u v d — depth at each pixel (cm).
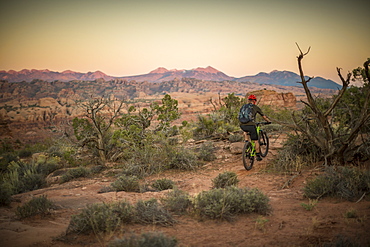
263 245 315
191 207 468
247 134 784
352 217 377
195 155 1010
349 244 287
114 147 1288
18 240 351
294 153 770
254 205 439
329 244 295
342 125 795
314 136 704
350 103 828
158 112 1303
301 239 324
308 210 429
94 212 389
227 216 414
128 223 409
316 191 492
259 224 386
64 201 578
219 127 1592
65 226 420
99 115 1291
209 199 438
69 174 988
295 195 525
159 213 421
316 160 741
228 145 1188
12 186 859
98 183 848
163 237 297
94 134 1285
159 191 664
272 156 888
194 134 1594
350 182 477
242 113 763
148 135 1038
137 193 641
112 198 588
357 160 673
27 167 1145
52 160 1266
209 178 778
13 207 554
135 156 994
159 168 938
